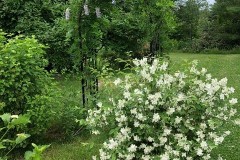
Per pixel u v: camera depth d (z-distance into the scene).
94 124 4.66
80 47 6.92
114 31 11.59
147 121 4.40
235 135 6.55
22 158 5.76
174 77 4.68
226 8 32.88
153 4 8.17
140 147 4.40
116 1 7.27
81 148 6.02
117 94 4.64
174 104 4.41
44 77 6.39
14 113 6.02
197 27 34.69
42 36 11.91
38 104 5.96
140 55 14.01
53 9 13.20
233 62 19.61
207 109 4.47
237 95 9.94
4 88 5.72
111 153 4.39
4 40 6.45
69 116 6.64
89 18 6.93
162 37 8.59
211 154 5.16
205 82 4.93
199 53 31.83
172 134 4.43
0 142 2.39
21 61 5.93
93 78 6.90
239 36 32.81
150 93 4.50
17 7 12.73
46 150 6.00
